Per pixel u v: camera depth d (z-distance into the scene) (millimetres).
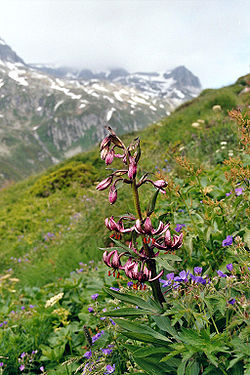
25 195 16562
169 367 1613
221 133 8516
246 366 1379
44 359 2799
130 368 1887
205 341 1474
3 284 6508
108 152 1650
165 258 1632
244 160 3207
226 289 1740
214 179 4359
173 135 13008
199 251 2514
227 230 2475
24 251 9742
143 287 1739
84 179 14422
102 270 4215
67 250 6398
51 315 3428
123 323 1667
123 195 5574
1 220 13578
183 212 3357
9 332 3199
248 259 1881
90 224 6141
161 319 1682
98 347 2164
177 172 5586
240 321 1477
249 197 2428
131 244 1738
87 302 3488
